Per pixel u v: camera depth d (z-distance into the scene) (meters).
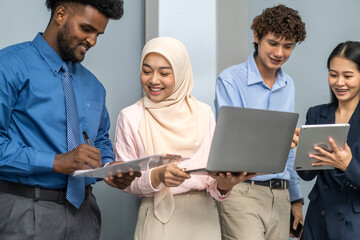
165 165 2.06
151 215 2.21
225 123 1.85
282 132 1.96
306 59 4.04
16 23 3.38
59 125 1.97
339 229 2.30
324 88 4.05
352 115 2.36
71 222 1.96
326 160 2.15
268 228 2.69
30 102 1.92
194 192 2.25
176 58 2.25
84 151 1.83
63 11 1.96
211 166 1.90
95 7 1.94
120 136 2.29
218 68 3.66
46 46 1.99
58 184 1.94
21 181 1.88
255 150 1.94
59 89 1.98
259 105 2.80
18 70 1.91
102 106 2.21
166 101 2.29
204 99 3.63
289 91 2.88
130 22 3.67
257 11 4.00
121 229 3.55
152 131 2.26
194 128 2.31
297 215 2.93
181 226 2.19
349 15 4.09
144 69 2.27
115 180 2.07
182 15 3.64
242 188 2.63
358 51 2.28
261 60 2.76
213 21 3.67
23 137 1.92
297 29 2.67
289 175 2.76
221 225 2.69
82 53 2.00
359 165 2.13
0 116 1.86
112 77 3.61
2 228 1.85
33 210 1.88
